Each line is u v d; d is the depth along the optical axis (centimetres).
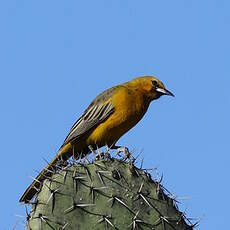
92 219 1038
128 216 1051
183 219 1096
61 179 1065
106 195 1062
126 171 1103
